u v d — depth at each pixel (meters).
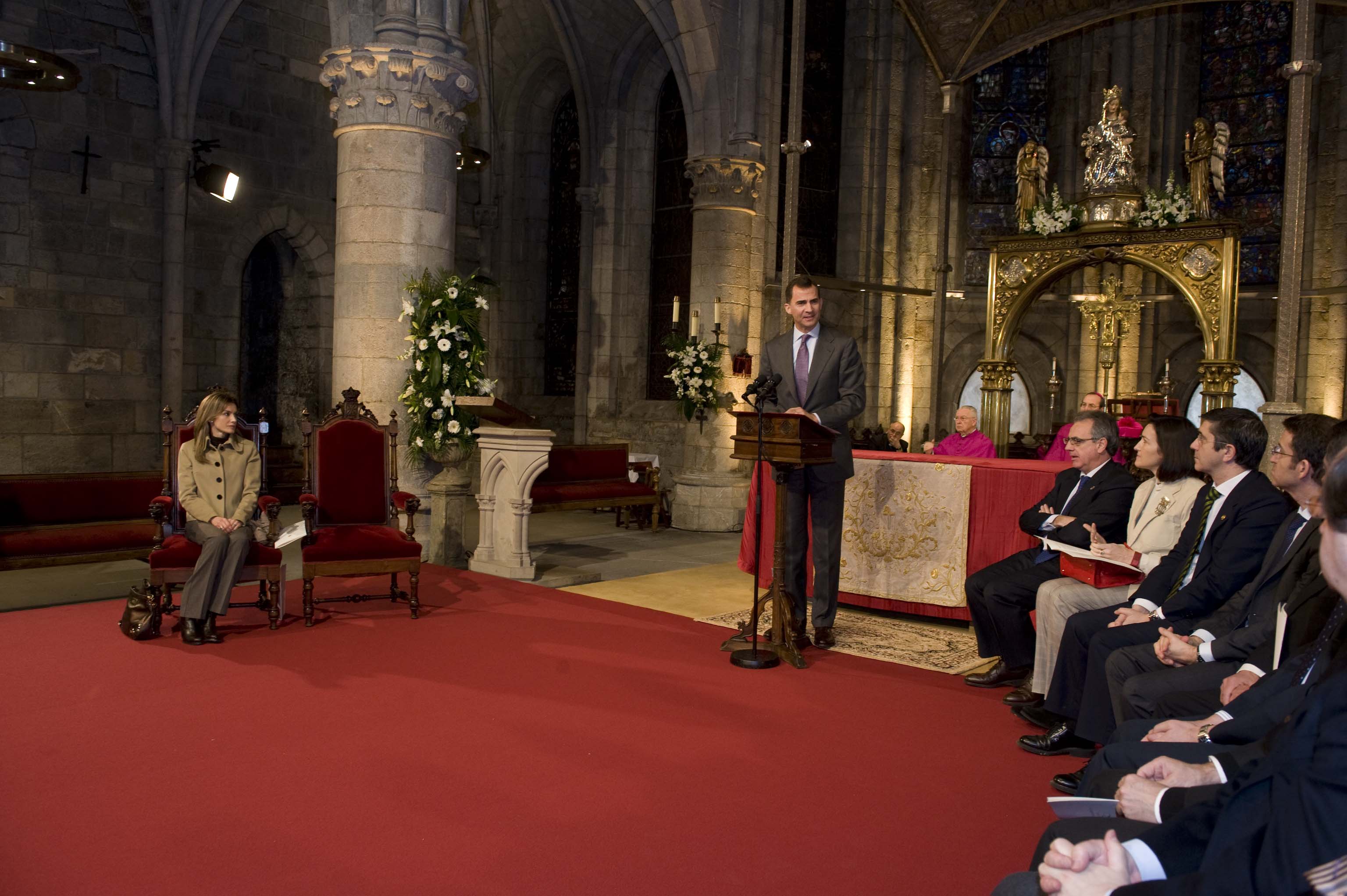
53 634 5.73
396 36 7.96
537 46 15.39
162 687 4.71
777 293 12.98
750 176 11.74
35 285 11.42
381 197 8.02
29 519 6.86
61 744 3.89
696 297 11.92
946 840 3.22
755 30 11.80
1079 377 17.97
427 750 3.92
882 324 16.97
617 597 7.31
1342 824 1.43
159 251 12.45
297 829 3.15
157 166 12.37
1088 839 2.18
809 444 5.34
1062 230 13.70
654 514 11.54
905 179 17.16
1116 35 17.50
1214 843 1.70
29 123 11.27
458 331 7.97
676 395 12.72
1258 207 16.73
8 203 11.16
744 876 2.92
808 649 5.82
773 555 6.01
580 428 15.41
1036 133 18.52
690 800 3.49
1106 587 4.54
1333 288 13.51
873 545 6.82
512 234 16.08
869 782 3.73
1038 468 6.17
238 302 13.27
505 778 3.64
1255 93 16.83
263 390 14.87
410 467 8.22
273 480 13.30
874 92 16.47
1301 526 3.32
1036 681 4.63
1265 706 2.50
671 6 11.76
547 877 2.87
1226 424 3.84
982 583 5.20
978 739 4.29
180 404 12.55
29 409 11.43
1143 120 17.38
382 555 6.19
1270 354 16.61
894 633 6.35
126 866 2.87
